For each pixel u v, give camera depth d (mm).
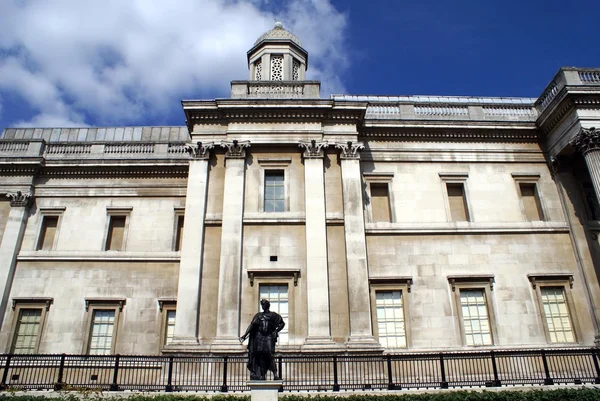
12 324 25312
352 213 23266
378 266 23797
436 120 26812
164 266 26719
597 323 22969
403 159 26500
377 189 26156
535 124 27250
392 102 27891
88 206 28438
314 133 24812
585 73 25391
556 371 20328
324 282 21688
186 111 24734
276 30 32875
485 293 23688
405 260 24016
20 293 26016
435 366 21594
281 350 20234
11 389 15805
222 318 20859
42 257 26781
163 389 16797
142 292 26109
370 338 20703
